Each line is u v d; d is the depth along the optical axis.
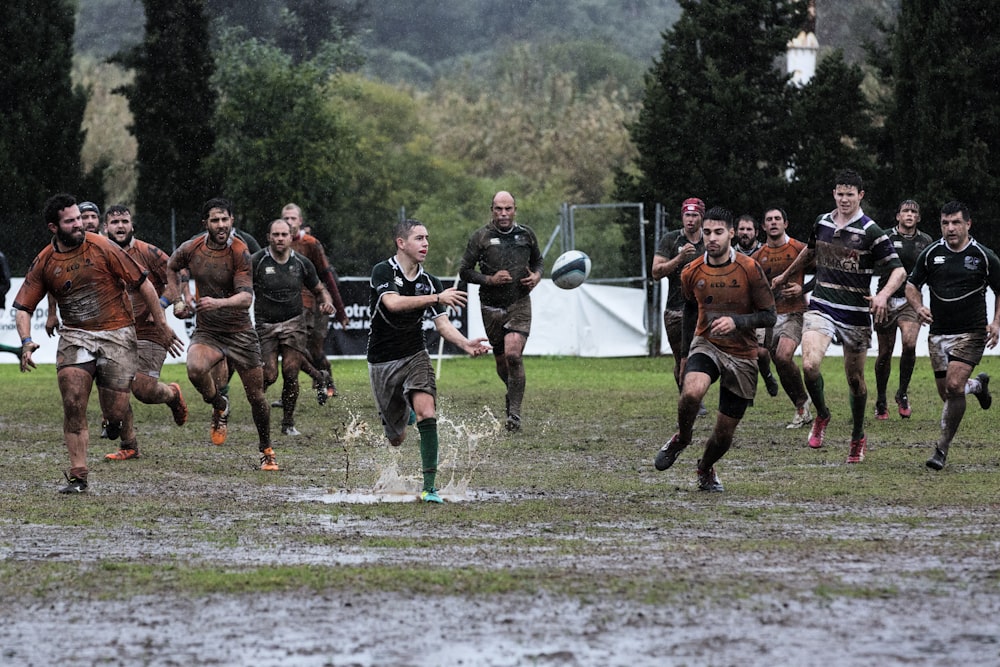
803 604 14.00
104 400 22.94
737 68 75.19
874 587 14.77
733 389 22.20
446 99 138.88
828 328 27.58
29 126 76.06
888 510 20.59
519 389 33.75
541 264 34.25
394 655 12.18
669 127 73.81
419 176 122.69
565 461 27.55
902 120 69.69
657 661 11.92
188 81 79.56
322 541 17.81
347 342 60.88
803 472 25.48
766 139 73.69
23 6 76.50
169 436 32.34
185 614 13.75
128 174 114.19
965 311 26.02
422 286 21.59
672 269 35.53
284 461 27.61
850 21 118.06
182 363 62.62
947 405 25.88
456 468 26.34
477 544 17.58
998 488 23.08
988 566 15.96
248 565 16.22
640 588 14.75
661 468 23.08
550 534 18.39
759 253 33.88
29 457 28.36
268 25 127.38
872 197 72.25
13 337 61.16
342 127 96.81
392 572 15.62
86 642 12.73
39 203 75.88
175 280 27.11
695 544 17.50
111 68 128.75
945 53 68.31
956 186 67.94
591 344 63.16
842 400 41.59
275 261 32.34
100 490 23.11
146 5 79.62
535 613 13.66
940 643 12.49
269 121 92.25
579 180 126.62
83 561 16.48
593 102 143.00
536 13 165.38
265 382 32.59
